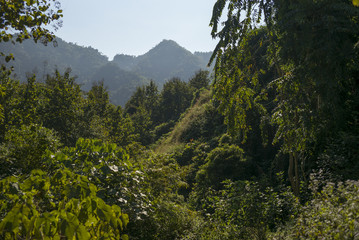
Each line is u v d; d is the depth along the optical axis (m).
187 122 26.52
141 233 6.23
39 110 23.83
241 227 7.17
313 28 8.66
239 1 10.55
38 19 6.66
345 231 4.31
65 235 1.66
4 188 1.95
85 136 25.06
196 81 63.22
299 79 9.09
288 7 9.43
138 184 6.21
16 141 8.94
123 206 5.21
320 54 8.43
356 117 9.55
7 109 20.34
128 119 41.44
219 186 14.09
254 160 15.19
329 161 8.64
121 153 5.93
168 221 7.46
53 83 26.66
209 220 7.82
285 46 9.12
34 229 1.68
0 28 6.47
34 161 8.62
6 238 1.65
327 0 8.47
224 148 15.41
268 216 7.02
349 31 8.40
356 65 8.93
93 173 4.91
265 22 10.41
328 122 9.12
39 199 2.09
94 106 33.53
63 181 2.15
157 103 65.56
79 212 1.93
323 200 6.14
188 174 16.91
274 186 12.57
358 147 8.58
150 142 40.66
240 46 11.00
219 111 11.61
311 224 5.42
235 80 11.17
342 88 9.41
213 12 10.87
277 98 10.48
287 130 9.80
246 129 11.96
